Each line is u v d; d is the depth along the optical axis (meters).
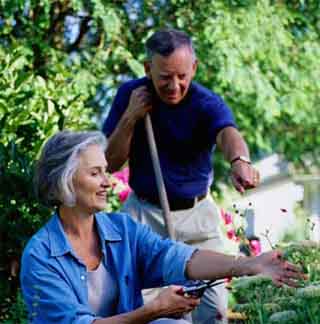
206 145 4.44
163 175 4.43
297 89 10.71
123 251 3.63
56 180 3.49
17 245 5.51
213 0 10.18
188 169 4.44
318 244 4.24
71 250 3.53
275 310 4.01
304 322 3.87
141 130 4.46
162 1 10.57
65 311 3.44
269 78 10.59
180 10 10.20
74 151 3.49
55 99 6.20
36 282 3.49
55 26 10.83
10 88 6.00
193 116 4.38
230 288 4.48
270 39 10.41
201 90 4.42
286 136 11.64
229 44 10.07
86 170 3.50
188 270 3.58
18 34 10.33
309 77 10.80
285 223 11.44
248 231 7.84
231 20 10.18
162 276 3.64
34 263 3.51
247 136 10.86
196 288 3.41
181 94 4.24
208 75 10.39
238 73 10.09
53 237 3.56
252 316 4.15
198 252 3.61
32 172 5.53
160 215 4.48
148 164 4.46
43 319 3.49
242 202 14.90
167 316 3.43
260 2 10.40
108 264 3.61
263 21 10.36
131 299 3.61
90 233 3.61
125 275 3.59
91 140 3.53
